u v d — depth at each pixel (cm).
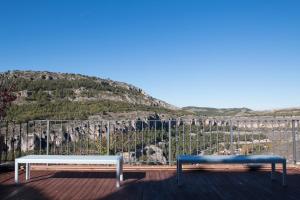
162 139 888
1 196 588
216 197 587
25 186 663
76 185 674
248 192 622
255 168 843
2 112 861
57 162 665
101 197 584
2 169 827
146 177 756
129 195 598
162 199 573
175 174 791
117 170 657
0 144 838
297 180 725
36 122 907
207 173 811
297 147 866
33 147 905
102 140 913
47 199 570
